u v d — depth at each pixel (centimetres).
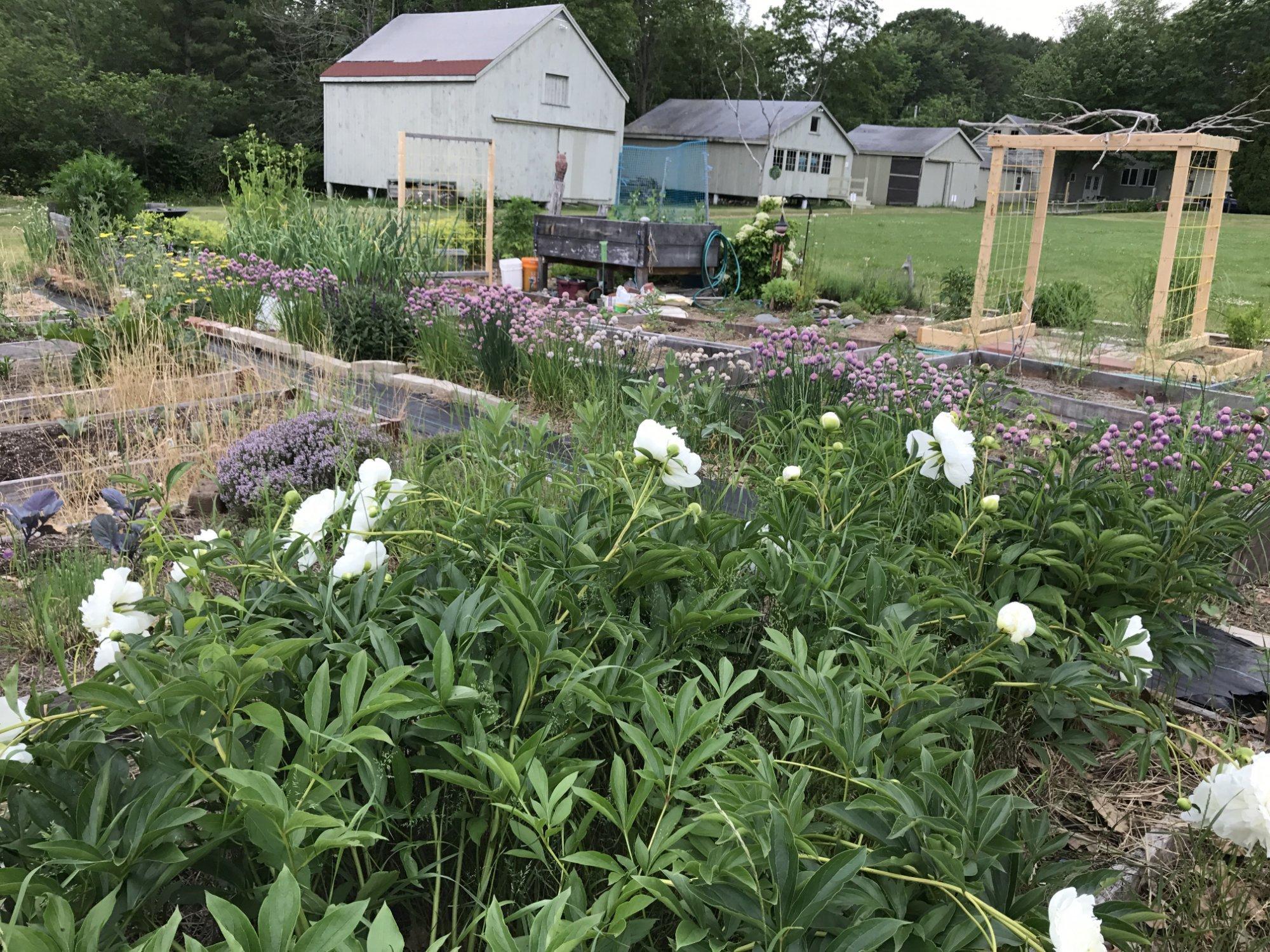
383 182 2962
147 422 484
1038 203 962
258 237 1080
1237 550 361
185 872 169
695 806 139
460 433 390
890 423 409
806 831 157
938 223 3359
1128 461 358
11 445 479
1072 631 239
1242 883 209
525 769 141
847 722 160
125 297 792
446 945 161
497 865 162
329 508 196
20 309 928
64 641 295
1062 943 113
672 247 1195
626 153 3550
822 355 512
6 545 361
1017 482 304
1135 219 3841
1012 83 8225
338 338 727
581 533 210
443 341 686
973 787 143
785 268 1223
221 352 697
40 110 2791
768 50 4888
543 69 2867
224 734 137
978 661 198
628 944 121
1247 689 296
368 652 170
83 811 128
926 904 136
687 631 196
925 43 7850
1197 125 794
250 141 1366
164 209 1595
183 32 3581
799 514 243
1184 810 179
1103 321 1041
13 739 144
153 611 178
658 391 318
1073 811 238
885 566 223
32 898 116
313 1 3831
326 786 128
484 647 176
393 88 2869
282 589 192
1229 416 352
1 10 3472
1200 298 927
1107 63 4841
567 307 714
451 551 222
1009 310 1016
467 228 1445
